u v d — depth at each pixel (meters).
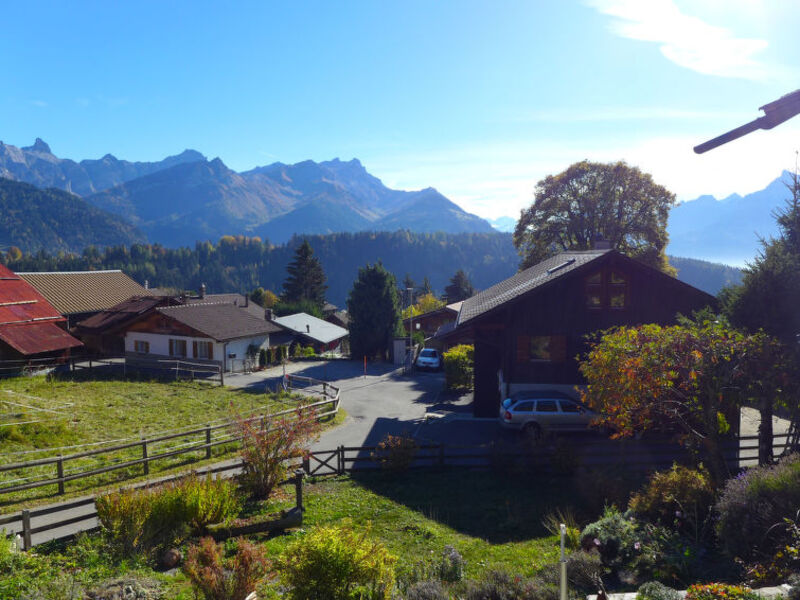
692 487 11.83
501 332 26.09
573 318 24.98
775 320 16.52
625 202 50.56
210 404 28.80
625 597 8.20
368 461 19.44
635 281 24.42
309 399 30.84
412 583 9.45
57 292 51.72
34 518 13.70
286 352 49.88
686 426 14.91
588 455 17.83
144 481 16.70
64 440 21.02
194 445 18.59
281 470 15.70
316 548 8.47
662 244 50.25
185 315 42.88
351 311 51.78
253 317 48.47
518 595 8.69
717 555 10.13
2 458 18.19
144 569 10.55
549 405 23.08
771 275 16.73
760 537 9.16
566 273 24.64
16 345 35.94
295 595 8.41
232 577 8.77
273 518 13.16
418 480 17.33
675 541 10.42
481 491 16.22
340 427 25.06
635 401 14.24
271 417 16.97
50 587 8.98
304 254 97.00
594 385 15.66
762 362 13.45
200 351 42.38
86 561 10.53
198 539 11.98
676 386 16.41
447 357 35.53
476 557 11.25
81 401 28.31
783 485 9.41
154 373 38.06
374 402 31.41
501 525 13.42
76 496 15.38
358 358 51.81
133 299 51.94
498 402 27.17
